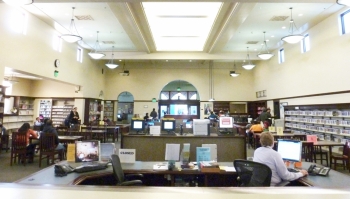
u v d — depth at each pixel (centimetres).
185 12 707
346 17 632
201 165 281
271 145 256
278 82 1063
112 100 1410
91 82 1185
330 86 687
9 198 97
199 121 435
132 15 657
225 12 660
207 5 657
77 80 1010
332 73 678
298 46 882
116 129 991
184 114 1464
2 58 566
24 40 647
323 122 729
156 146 417
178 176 306
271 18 706
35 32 700
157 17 746
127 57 1148
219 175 307
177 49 1101
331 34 684
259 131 767
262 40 939
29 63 670
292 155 282
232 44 999
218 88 1417
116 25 773
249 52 1142
